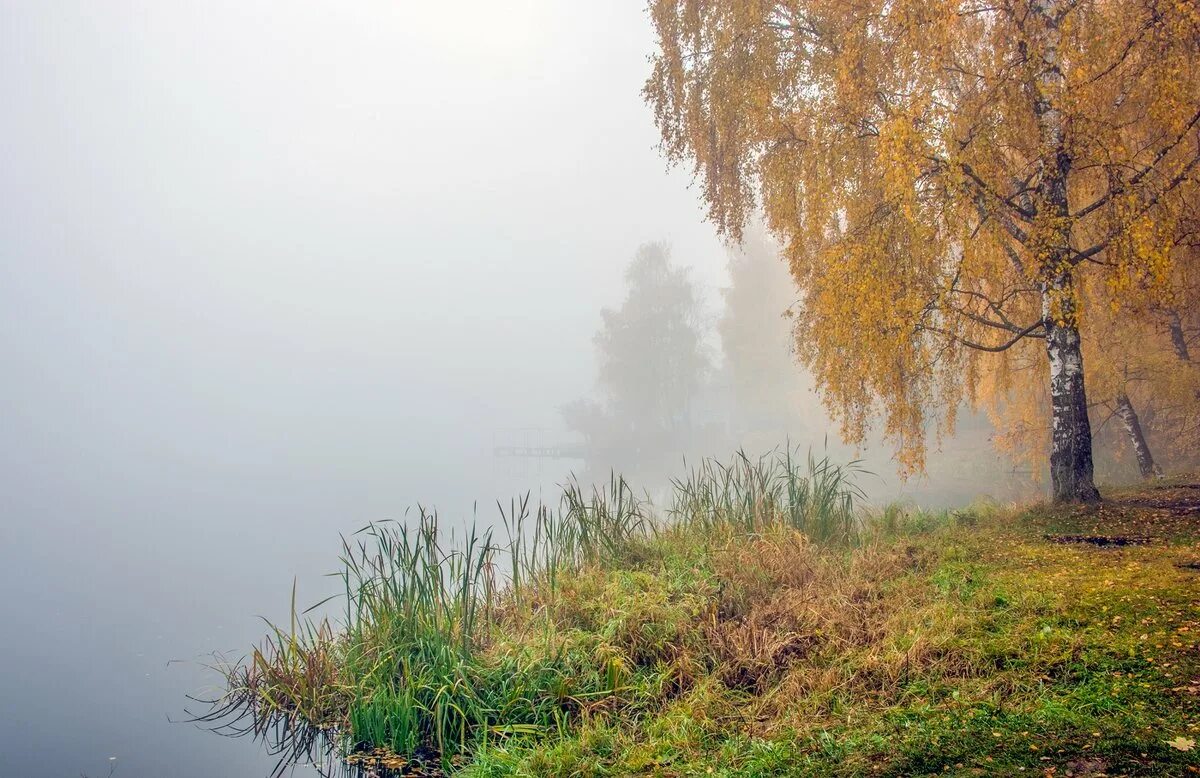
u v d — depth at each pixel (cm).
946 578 758
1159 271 943
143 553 2358
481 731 622
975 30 1146
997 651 537
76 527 3011
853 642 629
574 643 698
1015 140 1051
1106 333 1670
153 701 915
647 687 629
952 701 475
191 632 1347
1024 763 372
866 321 1096
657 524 1146
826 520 1066
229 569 2062
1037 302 1396
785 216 1277
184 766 680
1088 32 973
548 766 513
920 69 1024
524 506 948
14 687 998
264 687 835
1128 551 813
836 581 789
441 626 769
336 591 1723
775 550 882
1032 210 1174
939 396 1392
